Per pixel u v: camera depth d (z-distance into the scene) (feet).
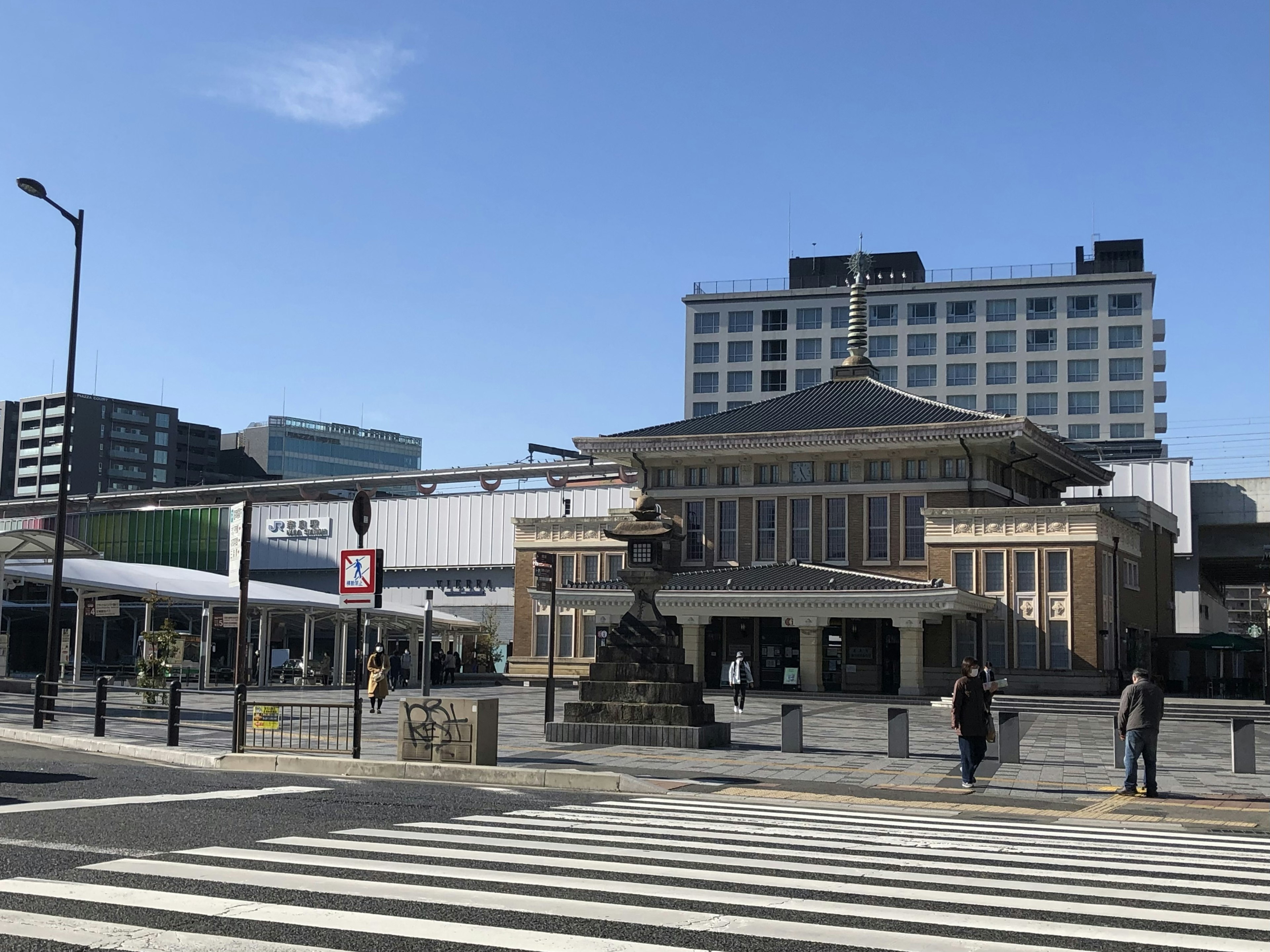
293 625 269.03
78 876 31.09
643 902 29.86
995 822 50.16
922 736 98.78
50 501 347.97
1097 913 30.04
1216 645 180.65
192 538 305.94
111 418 555.28
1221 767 78.07
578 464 277.85
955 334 363.76
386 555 279.49
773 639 177.47
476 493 271.28
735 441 181.16
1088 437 351.05
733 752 77.82
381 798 50.88
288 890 29.96
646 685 81.00
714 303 383.04
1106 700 142.31
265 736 73.77
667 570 82.79
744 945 25.66
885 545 176.65
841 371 209.26
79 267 93.86
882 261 382.83
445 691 161.99
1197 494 247.29
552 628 96.37
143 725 89.81
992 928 28.04
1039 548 161.79
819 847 40.81
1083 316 355.77
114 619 231.09
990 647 162.30
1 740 79.71
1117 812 55.31
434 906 28.66
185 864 33.06
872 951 25.48
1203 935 27.66
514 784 60.08
